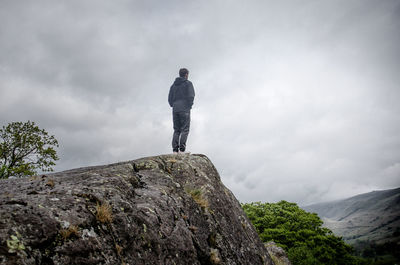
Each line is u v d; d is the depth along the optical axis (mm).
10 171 19844
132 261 2480
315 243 24656
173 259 3094
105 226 2535
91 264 2053
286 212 30750
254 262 5316
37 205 2266
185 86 7953
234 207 6609
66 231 2117
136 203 3484
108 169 4316
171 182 4895
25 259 1699
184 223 3936
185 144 7586
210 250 4109
